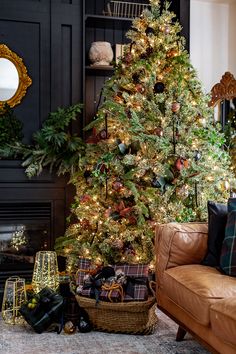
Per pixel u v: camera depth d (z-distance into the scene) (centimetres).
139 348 258
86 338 275
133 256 307
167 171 313
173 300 242
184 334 268
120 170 319
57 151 378
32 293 321
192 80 341
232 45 470
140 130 318
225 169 339
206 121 335
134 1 448
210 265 252
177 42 354
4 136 381
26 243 381
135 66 338
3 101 401
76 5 405
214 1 461
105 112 331
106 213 315
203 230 267
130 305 271
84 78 409
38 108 406
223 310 192
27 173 369
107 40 449
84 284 287
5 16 392
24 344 265
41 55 402
